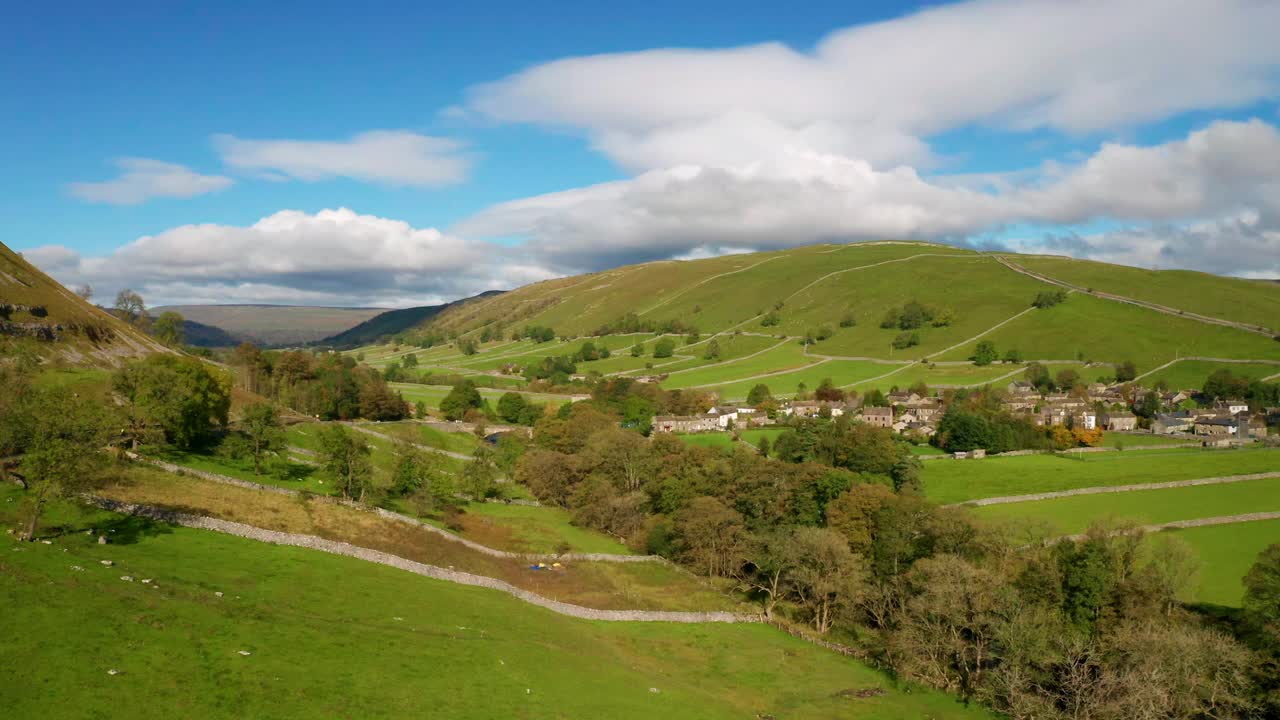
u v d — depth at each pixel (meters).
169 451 101.69
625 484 144.88
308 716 41.91
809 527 99.50
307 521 83.12
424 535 92.25
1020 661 69.06
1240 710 61.47
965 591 75.75
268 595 58.78
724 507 113.38
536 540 109.62
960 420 182.62
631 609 86.50
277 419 113.75
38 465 57.62
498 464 162.75
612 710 53.16
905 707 67.19
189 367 110.88
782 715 63.34
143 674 41.84
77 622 44.94
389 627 58.38
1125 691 62.00
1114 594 77.31
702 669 71.81
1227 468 147.75
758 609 94.38
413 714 44.97
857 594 87.19
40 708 36.81
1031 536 95.38
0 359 119.75
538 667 57.62
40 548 55.72
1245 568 94.12
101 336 165.62
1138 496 130.50
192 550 65.56
